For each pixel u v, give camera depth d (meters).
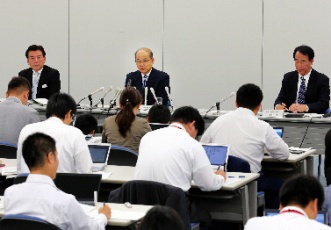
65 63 25.19
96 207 8.59
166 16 24.09
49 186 7.50
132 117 12.84
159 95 18.47
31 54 19.25
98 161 11.64
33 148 7.48
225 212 11.10
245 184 10.86
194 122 10.20
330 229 5.82
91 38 24.91
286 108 17.83
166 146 9.85
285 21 22.67
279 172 13.91
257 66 23.11
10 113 13.70
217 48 23.59
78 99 25.12
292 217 5.92
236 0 23.23
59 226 7.36
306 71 17.56
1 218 7.64
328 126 16.23
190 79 23.97
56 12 25.17
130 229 8.35
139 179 9.85
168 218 5.23
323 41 22.22
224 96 23.61
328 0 22.09
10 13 25.55
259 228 5.95
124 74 24.67
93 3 24.81
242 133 12.40
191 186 10.48
